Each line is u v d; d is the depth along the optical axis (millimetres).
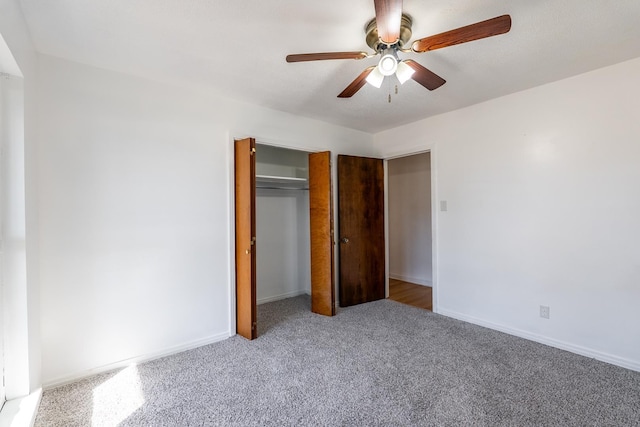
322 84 2684
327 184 3553
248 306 2896
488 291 3131
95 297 2299
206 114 2854
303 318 3449
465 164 3301
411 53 2154
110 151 2369
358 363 2414
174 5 1644
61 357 2162
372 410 1851
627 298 2320
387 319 3398
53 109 2148
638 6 1663
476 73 2490
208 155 2863
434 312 3613
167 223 2631
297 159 4457
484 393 2008
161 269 2596
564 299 2625
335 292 3715
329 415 1812
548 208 2709
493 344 2734
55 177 2146
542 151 2736
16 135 1767
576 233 2559
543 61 2291
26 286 1812
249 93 2877
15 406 1764
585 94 2494
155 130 2576
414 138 3820
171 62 2277
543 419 1757
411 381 2154
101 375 2279
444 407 1869
